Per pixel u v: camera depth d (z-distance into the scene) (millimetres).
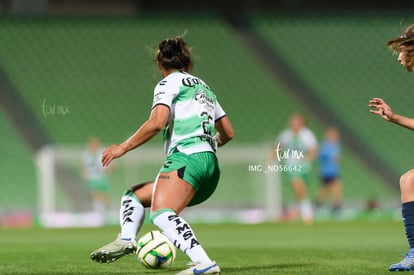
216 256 34938
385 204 88375
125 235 24266
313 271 26328
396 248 38906
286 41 107438
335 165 79375
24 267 30094
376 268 27125
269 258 33219
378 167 91500
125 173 81875
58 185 81062
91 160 78375
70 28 105312
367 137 94750
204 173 23344
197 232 60062
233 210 82875
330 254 35156
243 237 52500
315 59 104938
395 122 24328
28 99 94375
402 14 111625
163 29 107125
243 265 29609
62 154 81250
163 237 26219
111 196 81250
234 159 83125
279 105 97750
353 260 31250
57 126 91812
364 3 118688
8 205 83625
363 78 102375
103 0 111688
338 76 102500
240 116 96250
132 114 95562
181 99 23719
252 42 107062
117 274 25984
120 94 97688
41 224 78562
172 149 23578
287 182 86000
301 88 100500
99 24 106625
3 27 104062
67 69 99625
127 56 102562
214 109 24703
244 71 102188
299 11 118062
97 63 101062
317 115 96875
